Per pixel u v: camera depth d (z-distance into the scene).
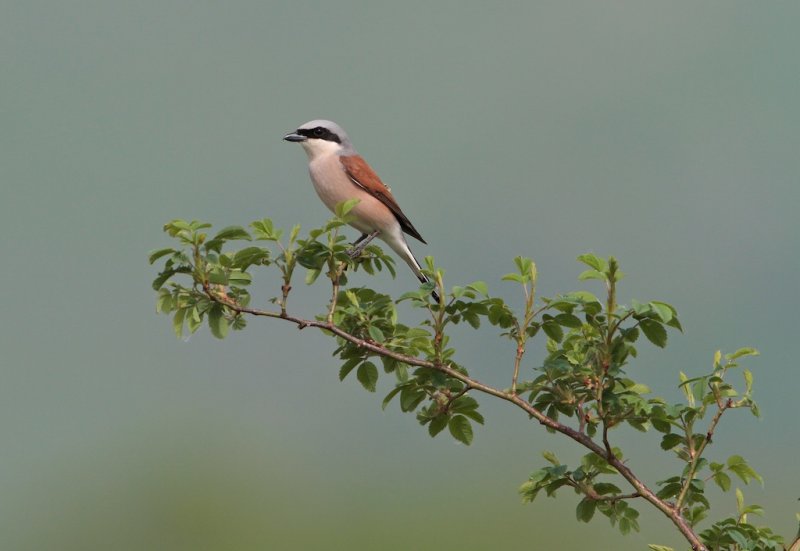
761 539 4.04
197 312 4.41
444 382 4.28
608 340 4.07
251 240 4.40
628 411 4.08
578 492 4.26
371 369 4.46
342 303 4.57
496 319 4.25
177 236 4.33
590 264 4.11
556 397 4.24
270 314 4.38
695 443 4.12
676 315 3.95
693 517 4.12
